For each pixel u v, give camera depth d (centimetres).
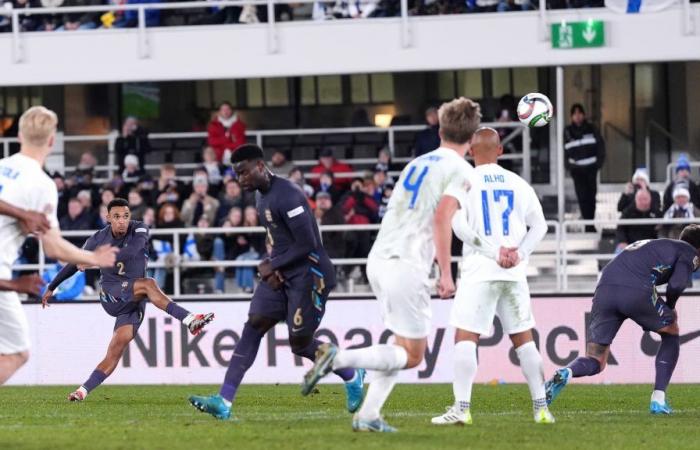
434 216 2484
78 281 5478
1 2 6506
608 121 7081
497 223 2788
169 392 4462
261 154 2933
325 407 3569
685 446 2519
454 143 2520
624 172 7081
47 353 5238
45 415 3294
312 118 7200
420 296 2494
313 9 6512
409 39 5706
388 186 5909
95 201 6150
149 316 5153
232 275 6056
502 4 5884
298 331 2981
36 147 2348
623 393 4319
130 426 2823
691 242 3291
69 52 5884
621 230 5612
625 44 5559
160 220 5819
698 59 5534
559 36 5578
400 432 2597
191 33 5828
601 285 3306
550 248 6062
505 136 6662
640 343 4947
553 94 7038
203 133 6619
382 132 6931
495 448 2372
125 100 7194
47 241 2305
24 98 7188
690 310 4966
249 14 6025
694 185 5738
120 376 5175
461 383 2823
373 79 7169
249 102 7219
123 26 6234
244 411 3391
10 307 2341
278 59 5784
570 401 3925
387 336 5081
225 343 5131
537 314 5019
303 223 2909
